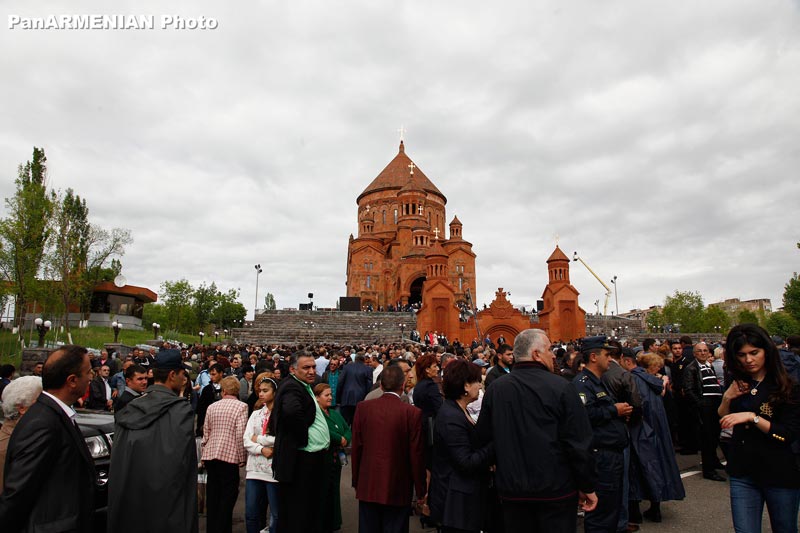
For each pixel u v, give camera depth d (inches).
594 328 2487.7
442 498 230.1
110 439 333.7
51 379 186.2
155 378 230.1
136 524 189.8
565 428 192.1
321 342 2015.3
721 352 481.4
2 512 164.4
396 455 246.7
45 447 173.0
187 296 3107.8
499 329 2126.0
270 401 310.2
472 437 226.2
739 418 200.4
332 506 306.3
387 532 245.9
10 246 1523.1
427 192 3454.7
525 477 190.2
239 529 339.6
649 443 319.9
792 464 197.3
